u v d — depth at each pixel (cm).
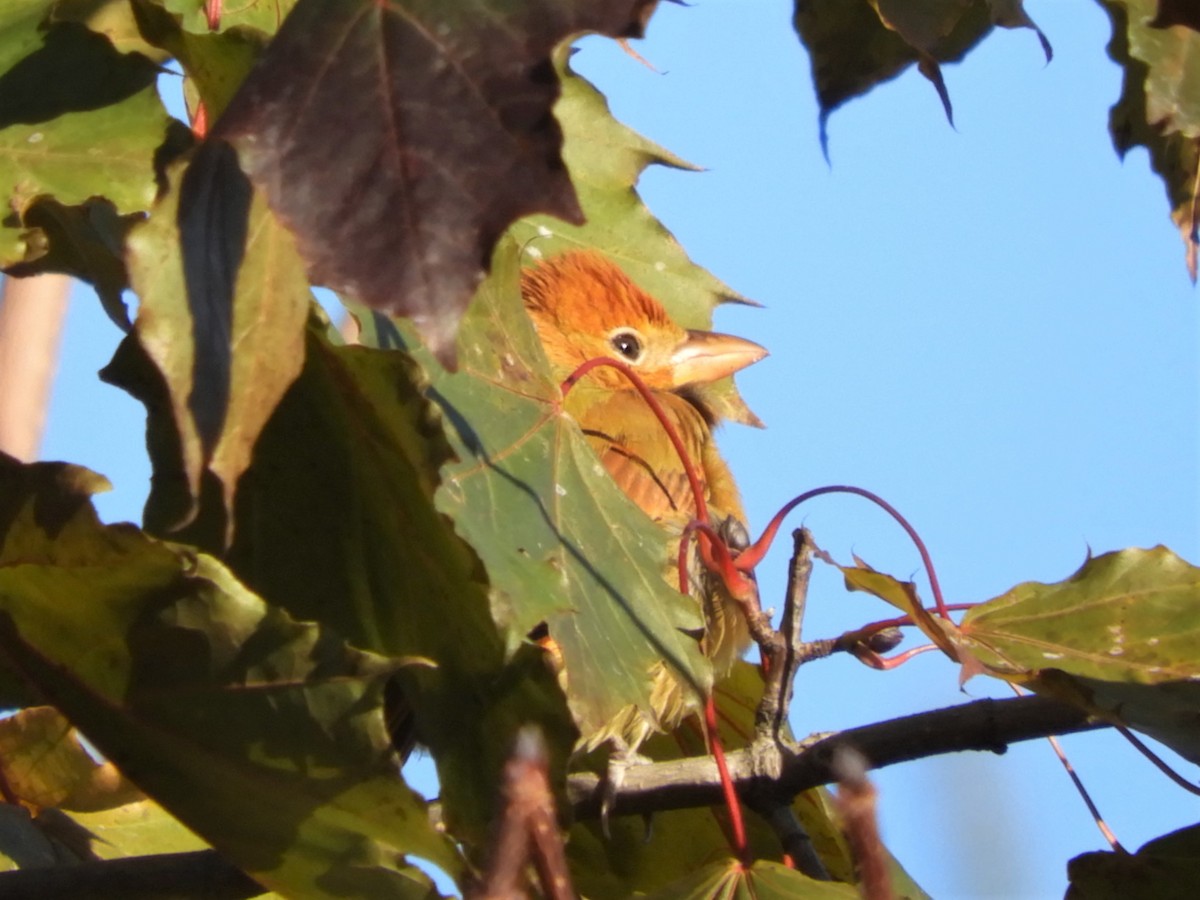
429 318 398
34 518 533
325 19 425
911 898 772
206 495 626
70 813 814
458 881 564
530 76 405
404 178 406
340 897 602
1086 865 673
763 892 674
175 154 594
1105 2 681
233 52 545
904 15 594
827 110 749
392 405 578
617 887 884
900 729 782
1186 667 725
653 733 967
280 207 409
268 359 480
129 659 555
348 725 543
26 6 624
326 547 631
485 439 645
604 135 897
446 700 616
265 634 539
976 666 676
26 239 581
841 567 745
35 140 594
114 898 720
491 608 566
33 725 771
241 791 576
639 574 671
